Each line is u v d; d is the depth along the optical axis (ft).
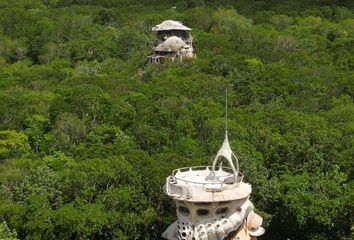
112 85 437.58
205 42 577.84
